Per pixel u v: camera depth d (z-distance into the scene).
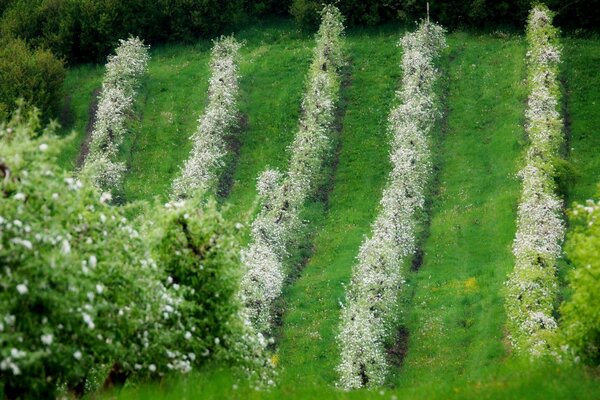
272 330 114.44
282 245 129.88
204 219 51.41
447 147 164.25
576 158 154.50
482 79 184.75
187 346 48.53
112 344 41.41
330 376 104.44
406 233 128.50
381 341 105.31
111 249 42.25
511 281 114.56
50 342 35.66
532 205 129.25
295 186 141.50
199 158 152.50
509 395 43.25
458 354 105.81
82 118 181.50
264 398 43.69
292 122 175.25
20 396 40.25
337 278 125.88
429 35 191.25
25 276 36.00
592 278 55.84
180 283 50.66
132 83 186.50
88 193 44.25
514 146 157.25
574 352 57.38
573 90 177.62
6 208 36.62
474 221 138.75
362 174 157.62
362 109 178.38
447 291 120.69
